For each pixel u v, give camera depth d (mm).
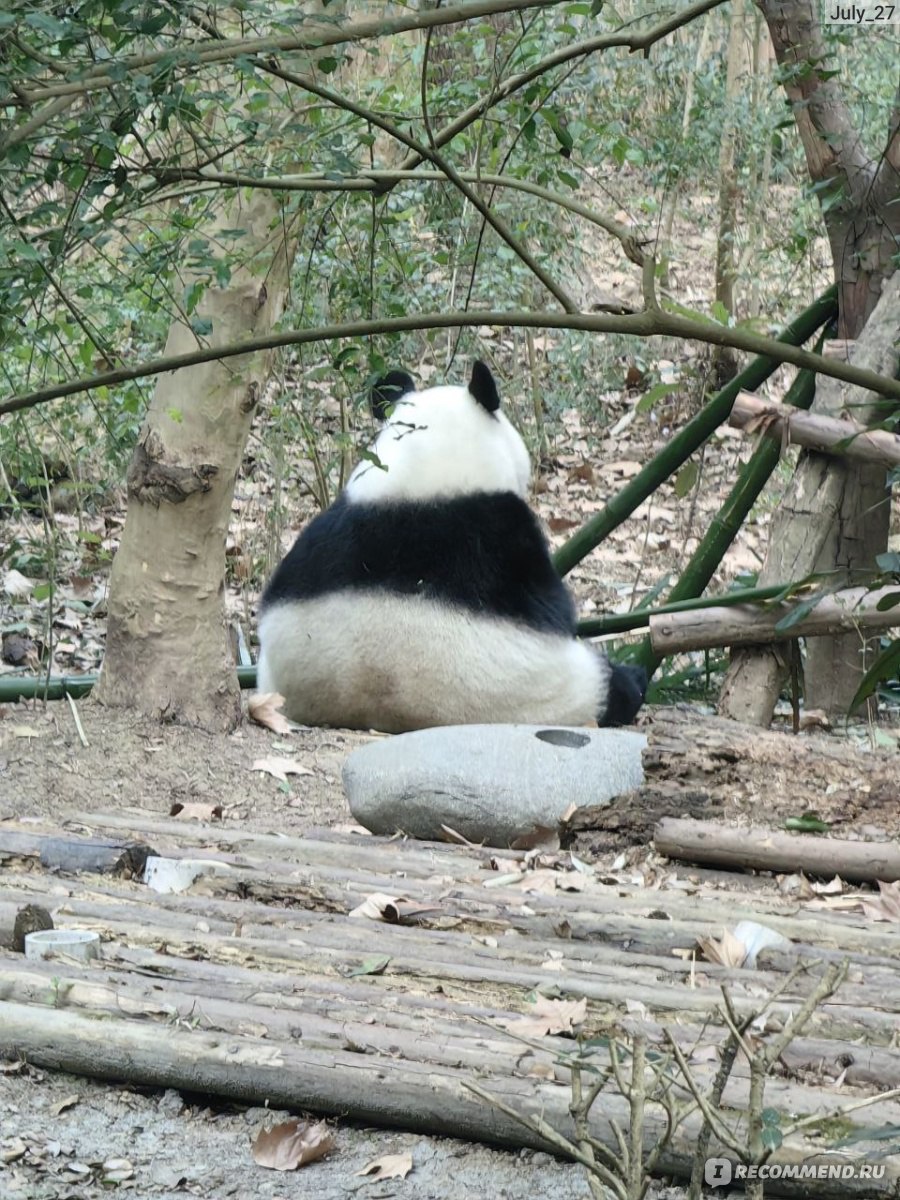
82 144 4879
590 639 13320
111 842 6922
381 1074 4688
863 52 14969
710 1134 3836
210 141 5449
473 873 7121
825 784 8016
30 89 4723
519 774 7863
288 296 10477
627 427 17750
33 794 8188
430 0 5293
